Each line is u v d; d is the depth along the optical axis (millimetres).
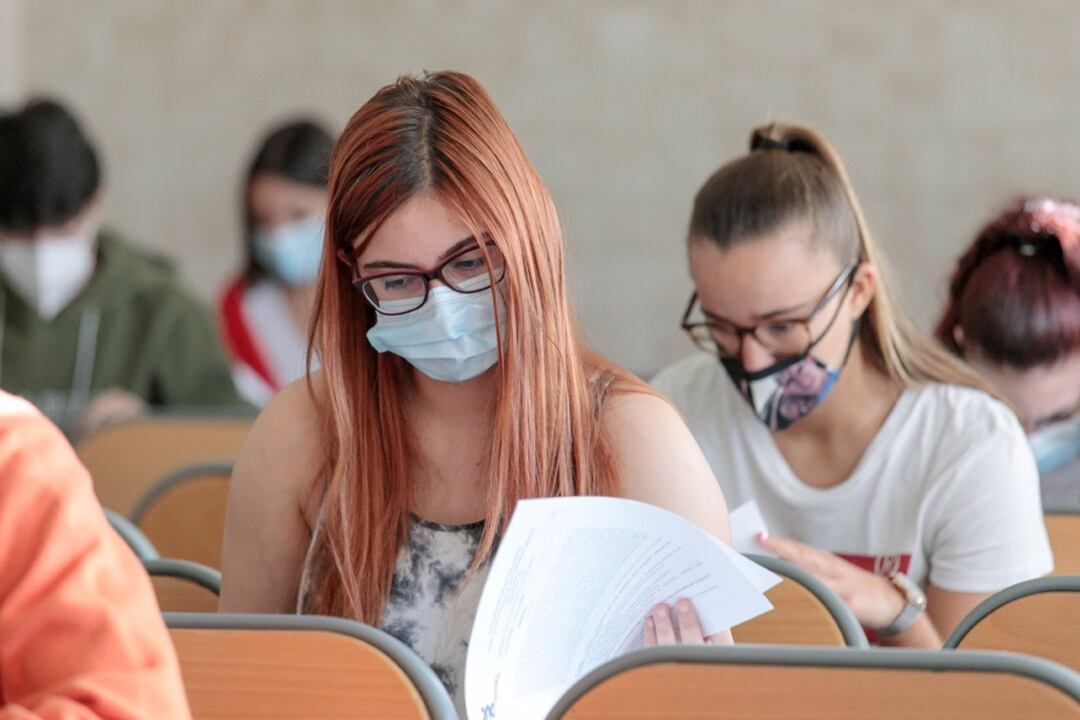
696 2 11852
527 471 3549
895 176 11578
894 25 11531
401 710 3225
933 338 5551
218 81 12633
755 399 4781
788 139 4996
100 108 12781
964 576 4766
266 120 12594
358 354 3715
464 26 12234
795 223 4602
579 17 12055
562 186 12148
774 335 4684
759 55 11781
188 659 3301
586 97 12070
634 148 12039
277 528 3912
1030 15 11320
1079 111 11289
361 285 3537
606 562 3287
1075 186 11328
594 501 3180
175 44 12672
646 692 3043
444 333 3475
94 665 2178
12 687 2197
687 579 3322
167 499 5871
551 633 3338
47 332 7926
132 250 8289
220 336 8750
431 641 3658
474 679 3232
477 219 3400
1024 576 4730
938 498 4805
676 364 5391
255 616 3309
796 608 4148
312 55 12484
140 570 2330
